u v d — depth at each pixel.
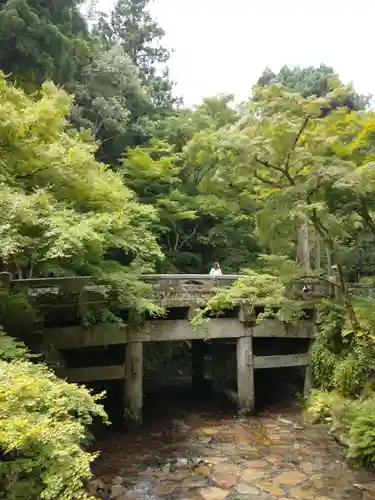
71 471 4.33
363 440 8.38
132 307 10.51
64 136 9.60
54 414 4.91
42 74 17.11
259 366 12.48
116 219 9.45
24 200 7.14
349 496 7.50
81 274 10.58
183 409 13.08
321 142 8.91
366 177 7.97
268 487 7.89
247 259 20.86
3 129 7.77
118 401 13.34
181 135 21.28
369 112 8.48
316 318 12.80
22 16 15.97
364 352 10.57
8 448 3.91
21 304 8.98
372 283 14.02
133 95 22.86
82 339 10.66
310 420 11.47
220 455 9.48
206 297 12.04
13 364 5.43
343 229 9.96
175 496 7.59
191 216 18.25
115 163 21.58
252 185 9.72
